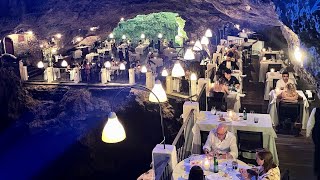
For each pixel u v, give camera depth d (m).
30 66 24.09
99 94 20.50
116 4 18.67
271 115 11.59
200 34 26.91
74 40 24.98
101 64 22.31
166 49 23.78
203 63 18.81
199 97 10.62
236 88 12.53
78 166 21.84
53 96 21.48
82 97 20.69
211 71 15.88
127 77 21.38
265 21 15.63
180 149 9.08
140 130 19.55
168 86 18.30
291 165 9.37
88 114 20.75
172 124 18.14
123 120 19.86
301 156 9.78
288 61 17.55
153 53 22.66
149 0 18.14
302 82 14.09
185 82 18.05
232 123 9.29
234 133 9.18
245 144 9.08
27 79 22.28
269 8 12.66
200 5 18.59
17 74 22.28
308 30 7.63
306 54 8.94
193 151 9.37
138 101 19.12
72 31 24.20
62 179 22.06
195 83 15.55
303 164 9.39
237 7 14.41
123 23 29.66
